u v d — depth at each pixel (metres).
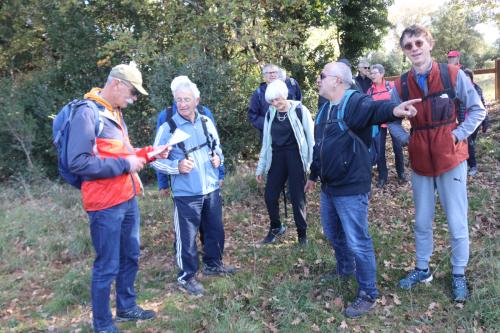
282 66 9.04
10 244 5.41
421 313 3.29
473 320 3.12
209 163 3.80
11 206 6.94
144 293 3.91
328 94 3.16
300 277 3.98
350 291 3.66
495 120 8.69
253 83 7.95
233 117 7.65
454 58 6.54
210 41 8.34
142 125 8.29
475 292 3.32
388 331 3.11
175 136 3.40
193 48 7.74
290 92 5.46
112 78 2.96
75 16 8.88
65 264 4.86
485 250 3.96
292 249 4.54
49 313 3.75
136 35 8.95
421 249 3.58
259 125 5.27
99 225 3.00
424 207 3.46
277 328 3.28
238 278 4.03
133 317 3.47
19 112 8.19
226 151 7.68
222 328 3.20
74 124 2.81
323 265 4.15
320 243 4.62
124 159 2.97
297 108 4.31
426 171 3.29
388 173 6.95
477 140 7.53
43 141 8.68
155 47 8.20
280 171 4.52
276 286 3.79
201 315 3.46
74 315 3.70
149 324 3.41
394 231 4.78
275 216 4.73
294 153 4.38
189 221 3.75
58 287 4.19
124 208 3.10
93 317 3.16
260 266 4.28
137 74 3.02
